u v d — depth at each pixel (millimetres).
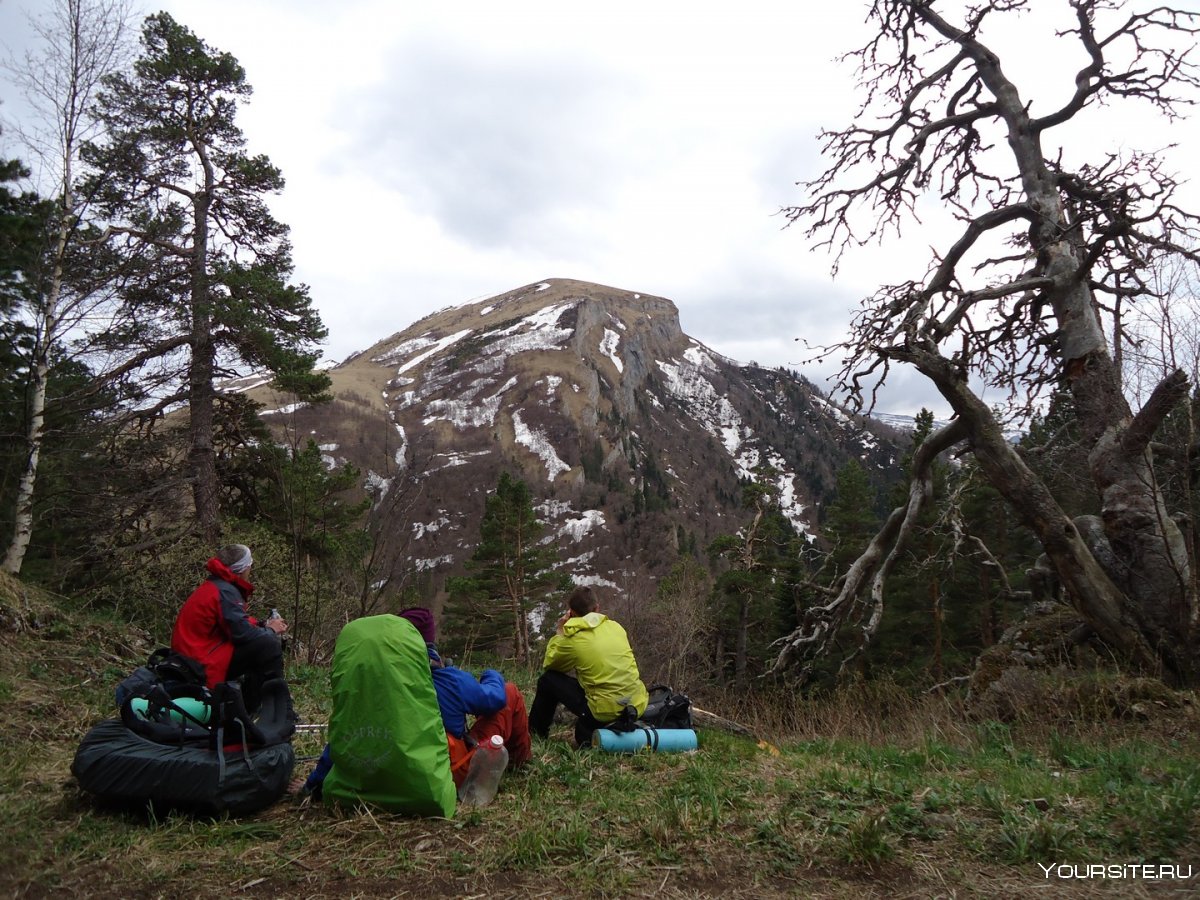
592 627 6371
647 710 6578
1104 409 11484
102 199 15000
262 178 19422
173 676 4598
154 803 4148
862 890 3801
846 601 13453
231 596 4785
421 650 4504
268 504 20922
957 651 29953
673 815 4434
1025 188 12898
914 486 13359
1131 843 4246
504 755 4770
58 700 6355
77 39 12766
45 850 3721
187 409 20406
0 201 13836
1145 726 7781
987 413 11117
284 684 4832
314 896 3543
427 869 3822
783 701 10539
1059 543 10758
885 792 5035
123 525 15742
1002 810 4691
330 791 4410
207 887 3572
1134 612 10453
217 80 19406
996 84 13367
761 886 3824
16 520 12977
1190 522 9500
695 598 22281
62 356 13109
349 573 13273
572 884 3752
